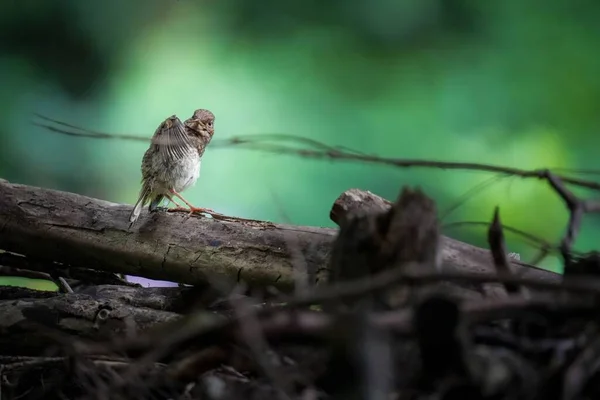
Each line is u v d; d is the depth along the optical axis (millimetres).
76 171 21938
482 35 23516
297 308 5242
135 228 7449
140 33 23141
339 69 23000
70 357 5883
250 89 22578
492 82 22953
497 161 22125
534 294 5520
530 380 5215
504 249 5738
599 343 5188
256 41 23109
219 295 7164
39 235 7609
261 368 5520
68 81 22984
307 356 5527
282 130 22359
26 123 22297
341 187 20016
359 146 22438
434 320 4910
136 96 22453
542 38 23250
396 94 22859
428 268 5305
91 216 7590
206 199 19672
